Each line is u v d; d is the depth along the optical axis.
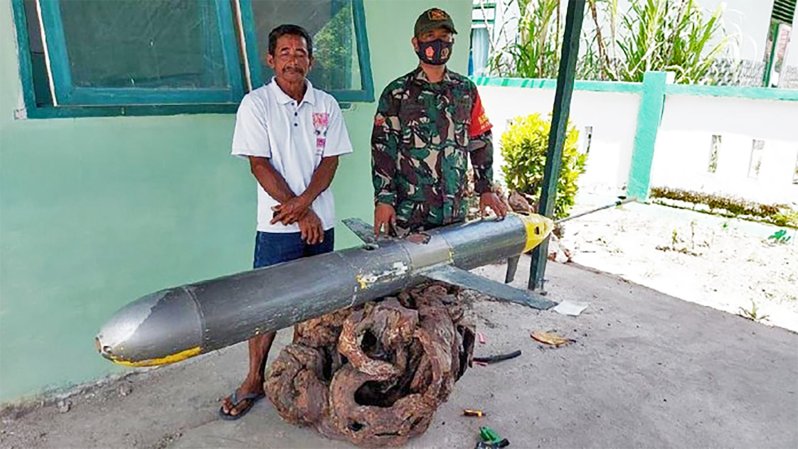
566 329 3.49
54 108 2.31
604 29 7.67
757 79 7.45
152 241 2.74
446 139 2.53
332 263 2.05
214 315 1.74
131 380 2.74
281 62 2.30
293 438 2.35
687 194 6.16
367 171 3.62
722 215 5.92
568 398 2.73
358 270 2.08
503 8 8.58
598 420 2.56
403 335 2.14
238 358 2.97
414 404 2.17
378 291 2.16
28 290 2.41
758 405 2.74
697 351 3.27
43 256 2.42
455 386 2.78
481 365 2.99
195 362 2.92
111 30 2.38
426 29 2.39
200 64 2.69
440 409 2.58
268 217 2.44
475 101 2.66
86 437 2.33
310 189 2.39
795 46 7.72
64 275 2.50
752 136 5.64
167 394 2.64
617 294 4.12
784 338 3.50
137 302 1.70
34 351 2.48
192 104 2.68
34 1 2.22
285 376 2.26
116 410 2.51
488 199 2.76
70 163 2.41
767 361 3.19
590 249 5.21
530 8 7.90
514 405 2.65
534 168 5.38
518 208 3.09
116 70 2.43
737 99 5.67
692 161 6.08
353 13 3.24
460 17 3.96
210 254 2.97
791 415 2.67
